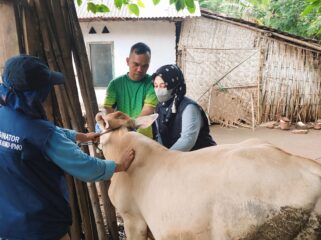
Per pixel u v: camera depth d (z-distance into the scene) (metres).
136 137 2.49
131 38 10.95
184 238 1.98
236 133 9.89
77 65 3.17
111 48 11.09
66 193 2.28
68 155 1.99
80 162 2.02
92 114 3.21
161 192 2.11
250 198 1.74
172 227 2.02
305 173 1.73
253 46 10.51
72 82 3.06
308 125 10.41
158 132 2.91
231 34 10.57
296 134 9.62
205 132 2.80
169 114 2.77
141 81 3.22
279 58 10.48
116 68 11.22
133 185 2.34
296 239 1.69
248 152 1.89
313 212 1.66
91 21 10.40
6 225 2.06
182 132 2.65
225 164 1.90
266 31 10.27
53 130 1.97
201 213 1.88
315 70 10.52
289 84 10.60
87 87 3.19
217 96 10.78
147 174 2.27
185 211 1.95
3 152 1.98
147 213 2.24
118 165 2.29
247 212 1.74
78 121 3.10
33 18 2.80
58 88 2.93
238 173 1.81
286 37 10.19
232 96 10.73
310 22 12.45
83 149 3.16
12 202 2.03
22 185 2.02
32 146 1.94
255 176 1.77
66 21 3.04
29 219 2.04
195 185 1.95
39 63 1.95
